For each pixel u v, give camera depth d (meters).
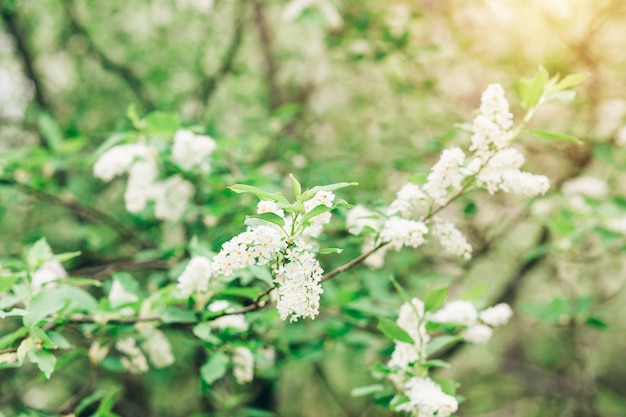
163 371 6.04
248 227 1.82
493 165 2.14
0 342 2.12
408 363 2.32
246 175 3.37
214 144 3.05
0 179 3.74
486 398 8.32
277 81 6.22
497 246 5.37
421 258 4.89
